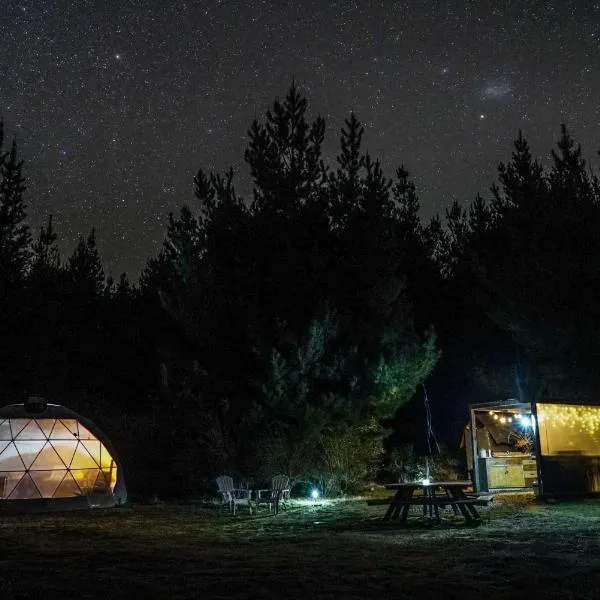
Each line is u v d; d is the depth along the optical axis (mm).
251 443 17953
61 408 17953
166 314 25078
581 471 15711
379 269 20000
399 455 22078
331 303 19203
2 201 26781
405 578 6914
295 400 17828
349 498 17547
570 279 19719
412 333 20219
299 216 19797
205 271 19594
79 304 29484
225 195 20391
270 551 8914
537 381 21125
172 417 19344
